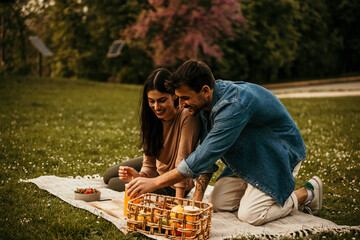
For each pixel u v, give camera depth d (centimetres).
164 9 2675
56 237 300
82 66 3822
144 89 347
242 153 334
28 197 381
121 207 354
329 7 4053
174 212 284
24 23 3444
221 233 308
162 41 2723
